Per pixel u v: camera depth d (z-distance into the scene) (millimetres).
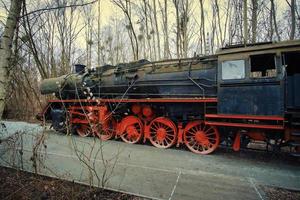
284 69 5969
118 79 9188
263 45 6289
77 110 9977
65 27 17016
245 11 14664
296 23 16156
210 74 7277
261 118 6082
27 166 4957
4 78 3029
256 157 6785
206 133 7312
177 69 8000
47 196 3555
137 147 7945
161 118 8156
